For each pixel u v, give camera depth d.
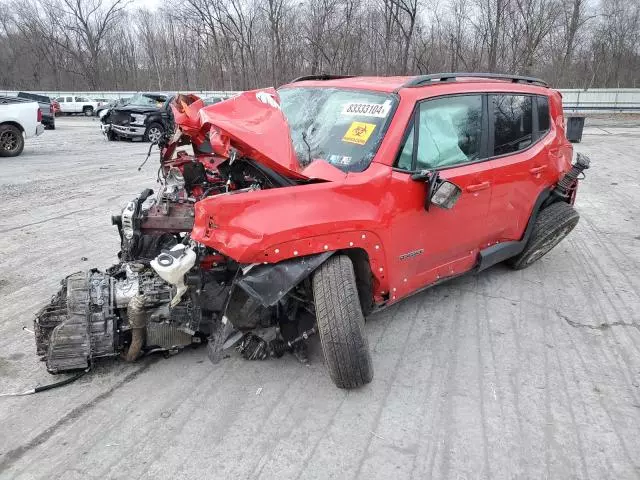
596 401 3.36
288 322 3.68
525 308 4.65
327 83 4.54
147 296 3.46
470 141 4.30
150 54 52.53
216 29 37.78
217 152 3.39
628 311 4.63
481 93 4.46
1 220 7.35
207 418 3.13
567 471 2.77
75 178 10.70
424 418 3.16
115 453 2.84
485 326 4.31
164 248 4.06
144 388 3.40
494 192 4.44
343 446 2.92
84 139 19.64
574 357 3.88
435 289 5.04
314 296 3.22
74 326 3.38
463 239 4.29
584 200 8.89
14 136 14.06
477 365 3.75
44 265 5.57
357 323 3.16
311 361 3.75
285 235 3.07
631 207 8.41
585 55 40.78
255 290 3.08
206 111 3.33
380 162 3.57
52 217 7.53
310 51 28.84
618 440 3.01
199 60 43.19
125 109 18.36
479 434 3.03
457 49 28.58
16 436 2.96
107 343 3.44
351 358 3.17
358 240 3.34
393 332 4.19
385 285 3.67
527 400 3.36
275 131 3.33
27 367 3.63
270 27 31.36
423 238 3.87
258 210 3.09
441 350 3.94
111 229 6.93
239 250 3.04
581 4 35.47
